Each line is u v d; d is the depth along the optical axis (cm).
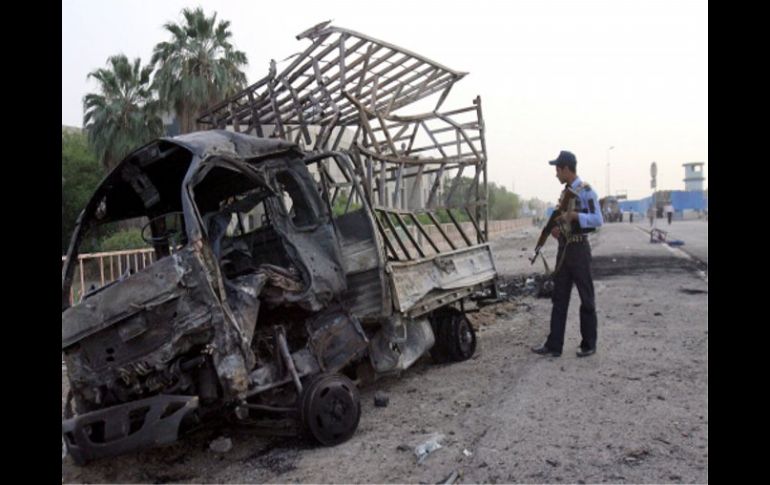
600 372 611
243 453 471
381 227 612
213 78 2436
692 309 927
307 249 543
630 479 381
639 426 463
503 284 1355
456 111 830
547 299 1110
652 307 964
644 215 8125
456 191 871
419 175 738
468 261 770
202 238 432
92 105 2644
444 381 629
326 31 662
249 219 599
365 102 750
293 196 582
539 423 481
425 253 701
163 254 584
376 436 480
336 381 477
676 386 552
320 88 680
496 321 948
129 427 407
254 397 493
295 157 582
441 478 396
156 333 416
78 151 3147
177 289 415
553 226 699
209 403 441
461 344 708
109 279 982
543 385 579
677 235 3053
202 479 425
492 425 484
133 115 2595
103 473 443
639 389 550
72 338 422
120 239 1070
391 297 578
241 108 808
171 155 514
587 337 679
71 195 2817
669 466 395
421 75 773
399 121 775
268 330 509
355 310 577
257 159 538
